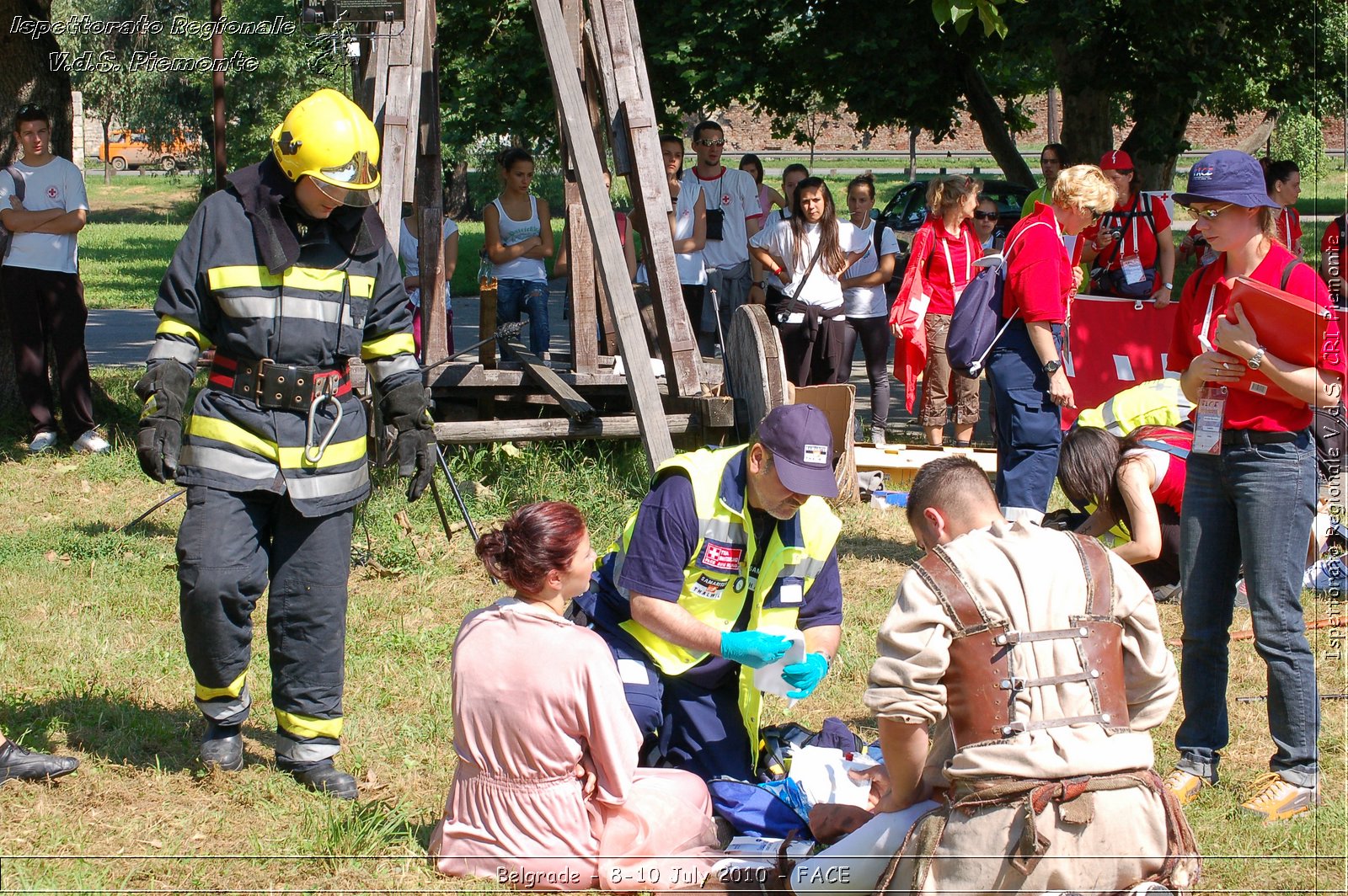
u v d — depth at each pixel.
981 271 6.39
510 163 10.38
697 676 4.11
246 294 3.98
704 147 10.73
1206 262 4.69
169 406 3.95
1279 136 29.83
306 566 4.13
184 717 4.78
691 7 15.95
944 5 7.21
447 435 7.62
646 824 3.65
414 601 6.28
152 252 29.77
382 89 7.73
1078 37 15.22
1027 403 6.31
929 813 3.04
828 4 15.59
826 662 3.88
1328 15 15.65
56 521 7.58
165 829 3.88
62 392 9.44
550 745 3.57
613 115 7.88
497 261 10.45
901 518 7.94
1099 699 2.96
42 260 9.28
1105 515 5.74
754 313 7.75
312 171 3.91
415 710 4.96
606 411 9.05
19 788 4.07
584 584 3.67
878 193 40.00
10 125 9.85
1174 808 2.98
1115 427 6.57
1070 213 6.24
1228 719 4.95
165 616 5.95
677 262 10.62
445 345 8.58
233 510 4.04
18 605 6.00
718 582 3.94
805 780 3.93
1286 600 4.19
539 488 7.85
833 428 8.16
